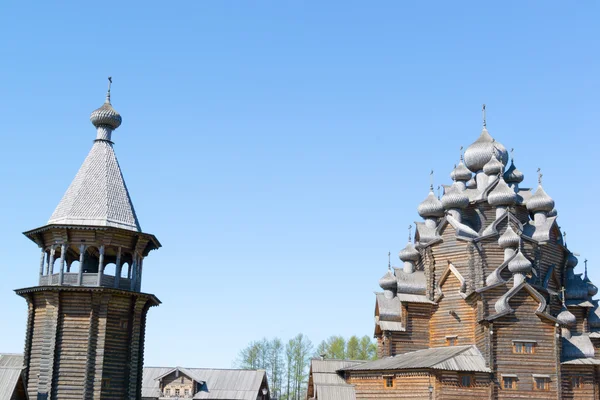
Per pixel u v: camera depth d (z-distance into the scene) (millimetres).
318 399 69375
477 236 71688
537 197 73625
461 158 80938
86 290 52938
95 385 51938
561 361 63250
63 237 54938
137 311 55688
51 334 52531
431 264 73438
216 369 98625
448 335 70375
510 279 67125
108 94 62750
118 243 56000
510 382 62375
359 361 78000
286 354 137875
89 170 58656
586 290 71375
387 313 73062
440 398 61344
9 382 49625
